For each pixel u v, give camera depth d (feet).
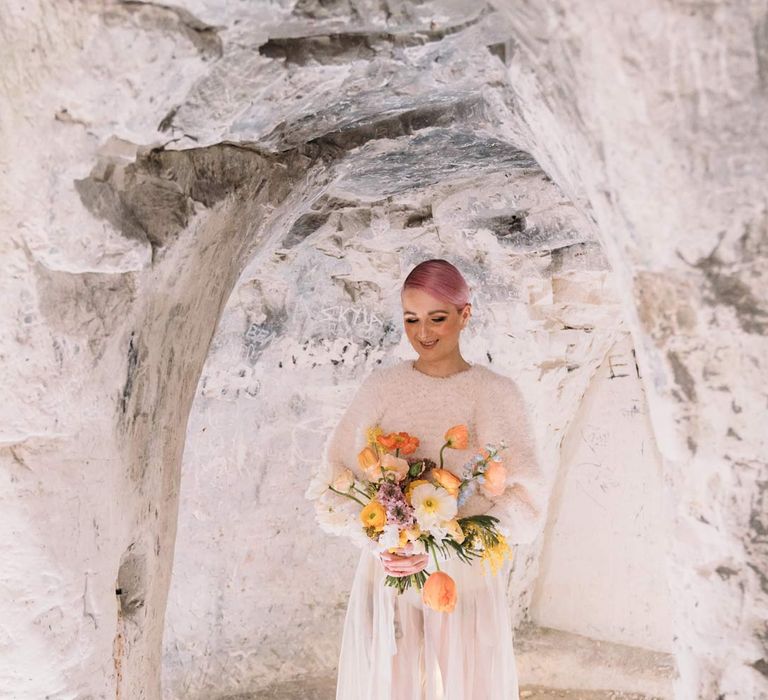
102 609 6.47
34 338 5.54
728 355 4.66
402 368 7.62
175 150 6.18
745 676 4.90
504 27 5.42
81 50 4.87
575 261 10.45
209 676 11.52
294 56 5.60
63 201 5.29
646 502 11.85
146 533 7.22
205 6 4.86
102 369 5.94
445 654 7.21
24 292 5.43
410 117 7.86
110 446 6.29
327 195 10.18
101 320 5.81
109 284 5.84
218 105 5.66
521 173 9.91
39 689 6.18
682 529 5.04
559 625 12.48
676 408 4.87
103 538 6.39
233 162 6.88
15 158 5.16
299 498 11.62
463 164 9.23
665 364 4.83
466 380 7.41
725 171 4.36
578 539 12.35
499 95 6.38
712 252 4.53
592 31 4.31
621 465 12.00
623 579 12.04
